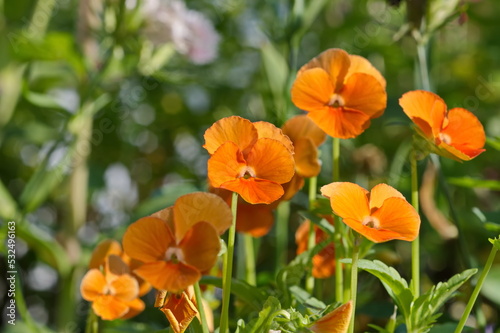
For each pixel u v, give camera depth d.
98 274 0.55
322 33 1.16
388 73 1.07
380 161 0.85
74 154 0.83
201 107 1.16
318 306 0.56
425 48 0.70
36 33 0.85
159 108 1.15
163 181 1.08
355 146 0.88
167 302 0.52
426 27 0.66
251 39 1.11
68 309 0.78
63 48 0.81
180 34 0.81
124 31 0.77
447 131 0.54
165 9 0.81
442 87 1.10
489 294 0.63
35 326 0.65
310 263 0.57
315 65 0.56
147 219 0.50
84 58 0.81
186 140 1.13
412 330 0.53
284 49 0.80
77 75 0.85
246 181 0.51
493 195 0.93
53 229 0.96
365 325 0.67
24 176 1.15
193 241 0.50
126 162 1.09
